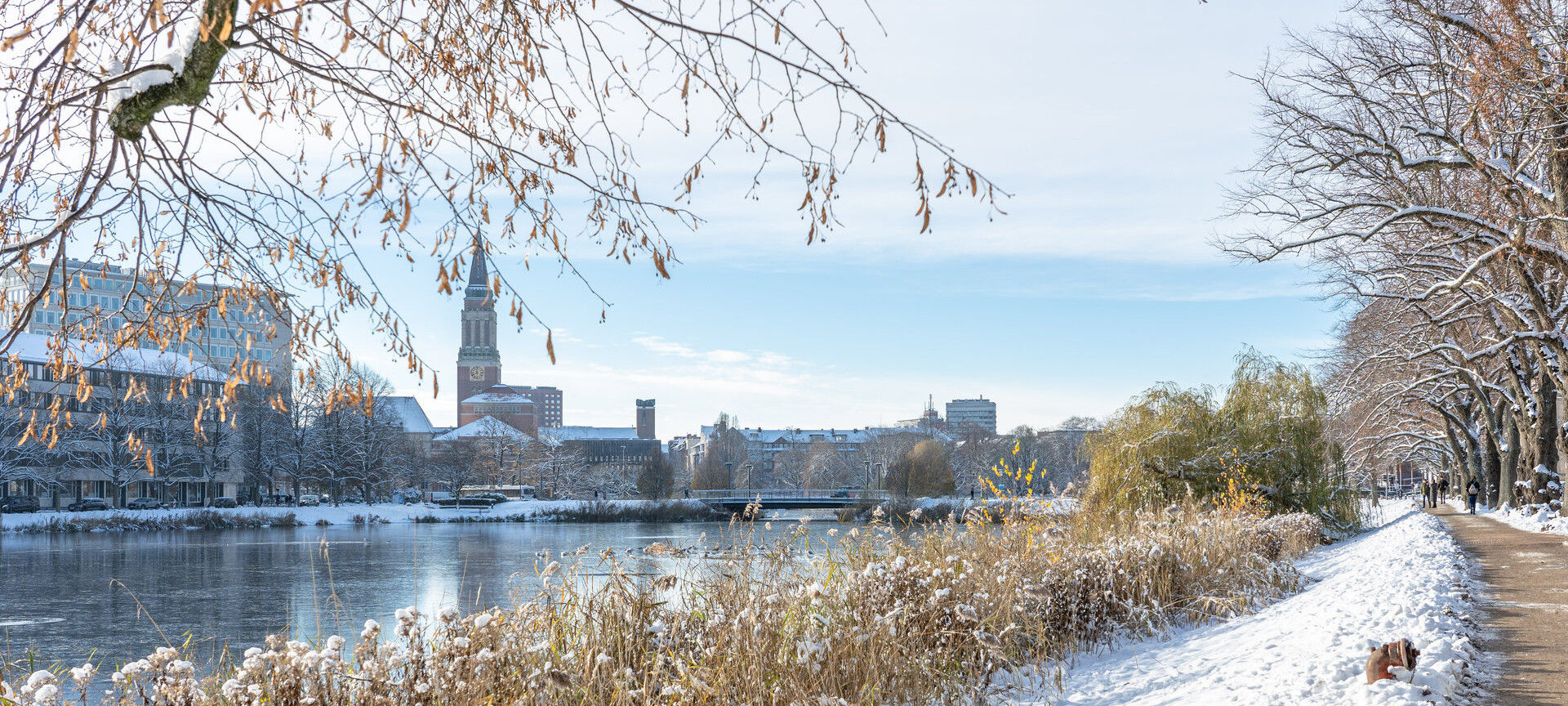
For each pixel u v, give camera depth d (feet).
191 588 108.88
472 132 15.66
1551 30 61.67
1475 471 154.30
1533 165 79.15
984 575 32.19
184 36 14.10
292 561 143.02
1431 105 78.64
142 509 249.14
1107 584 34.99
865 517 147.95
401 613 19.53
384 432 292.20
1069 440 347.15
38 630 80.18
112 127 14.49
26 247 14.49
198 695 17.94
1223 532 48.24
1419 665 22.11
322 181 16.47
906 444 431.43
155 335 16.89
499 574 120.26
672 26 14.67
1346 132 79.15
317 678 18.13
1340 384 128.77
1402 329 118.11
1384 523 114.42
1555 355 88.28
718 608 25.62
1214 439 83.61
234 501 272.92
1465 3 69.41
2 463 216.33
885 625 25.35
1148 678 25.41
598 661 20.31
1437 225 80.84
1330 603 34.17
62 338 16.94
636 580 26.40
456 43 16.99
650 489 336.49
